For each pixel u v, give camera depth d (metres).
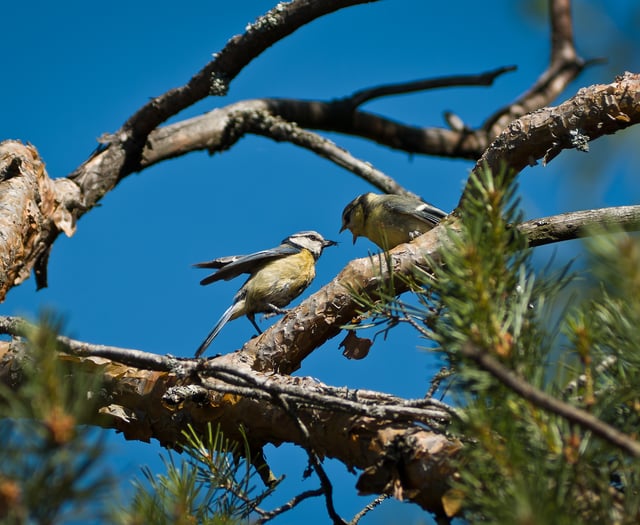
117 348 5.87
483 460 3.81
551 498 3.52
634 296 3.51
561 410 3.40
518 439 3.81
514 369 3.82
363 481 5.31
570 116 7.80
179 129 13.34
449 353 4.18
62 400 3.32
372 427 5.81
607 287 4.06
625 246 3.45
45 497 3.20
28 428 3.25
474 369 3.86
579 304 4.25
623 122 7.77
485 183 4.25
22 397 3.58
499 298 4.04
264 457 7.13
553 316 4.22
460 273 3.95
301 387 6.24
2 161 10.59
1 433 3.29
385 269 7.54
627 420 4.05
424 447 5.19
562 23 14.60
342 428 5.97
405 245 7.64
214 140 13.61
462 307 3.92
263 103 14.36
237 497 5.39
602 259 3.50
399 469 5.27
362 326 5.61
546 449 3.80
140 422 7.23
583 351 3.87
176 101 11.85
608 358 4.06
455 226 7.46
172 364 5.87
